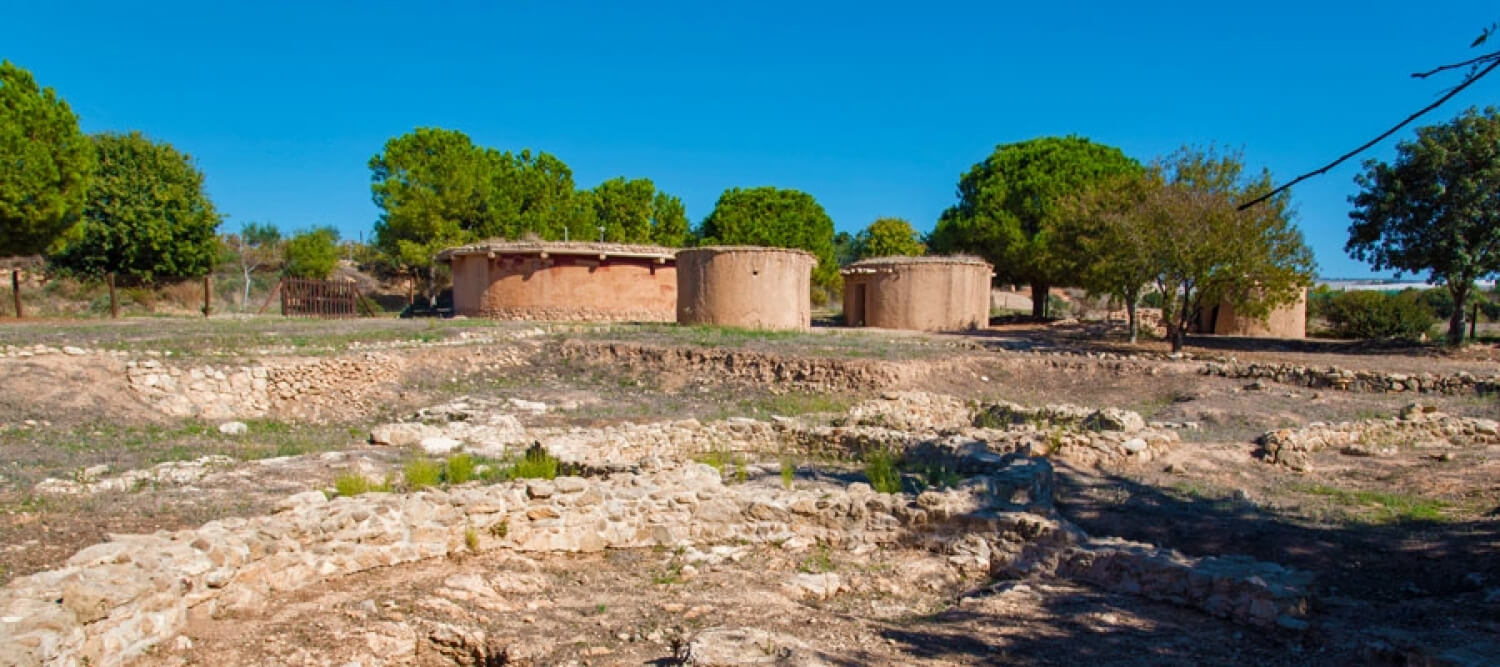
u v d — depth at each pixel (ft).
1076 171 116.88
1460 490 30.07
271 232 171.94
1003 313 143.02
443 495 22.74
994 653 16.96
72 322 75.20
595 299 95.45
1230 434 42.16
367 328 72.38
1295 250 70.85
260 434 42.34
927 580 22.63
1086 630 18.28
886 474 30.37
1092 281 87.35
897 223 187.42
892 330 92.58
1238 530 25.53
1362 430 40.09
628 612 19.06
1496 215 72.33
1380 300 101.76
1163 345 81.30
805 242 164.76
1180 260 69.56
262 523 19.25
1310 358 67.97
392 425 39.34
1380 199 79.25
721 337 69.97
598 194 167.02
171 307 119.55
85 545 19.69
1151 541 25.21
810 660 15.02
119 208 118.32
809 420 46.42
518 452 36.45
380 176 129.59
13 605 13.78
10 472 27.91
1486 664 14.70
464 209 130.93
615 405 52.60
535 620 18.37
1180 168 85.81
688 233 184.24
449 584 19.80
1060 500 29.12
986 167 128.88
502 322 83.15
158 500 24.32
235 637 16.38
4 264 114.93
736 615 18.86
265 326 72.33
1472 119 74.95
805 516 26.27
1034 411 44.27
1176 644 17.51
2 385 41.29
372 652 16.44
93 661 14.33
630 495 25.38
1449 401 49.34
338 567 20.12
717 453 37.65
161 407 45.65
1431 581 21.47
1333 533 25.32
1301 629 17.65
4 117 77.00
